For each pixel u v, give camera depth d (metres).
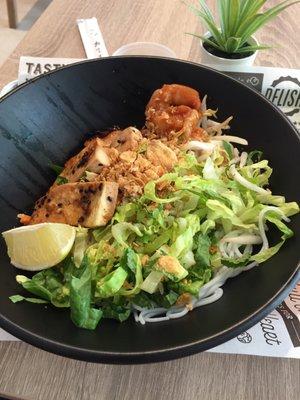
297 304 0.22
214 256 0.24
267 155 0.27
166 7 0.40
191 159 0.28
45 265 0.23
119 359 0.18
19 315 0.20
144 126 0.31
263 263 0.23
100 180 0.27
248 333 0.21
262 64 0.34
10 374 0.21
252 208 0.25
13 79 0.34
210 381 0.20
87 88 0.30
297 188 0.24
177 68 0.29
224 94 0.29
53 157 0.29
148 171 0.27
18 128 0.28
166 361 0.19
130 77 0.30
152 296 0.23
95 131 0.31
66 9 0.40
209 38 0.32
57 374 0.21
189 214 0.25
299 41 0.37
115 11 0.40
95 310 0.21
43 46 0.36
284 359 0.21
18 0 0.75
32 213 0.27
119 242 0.24
